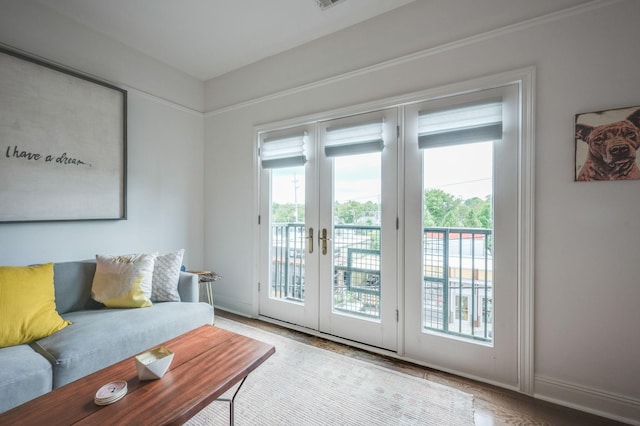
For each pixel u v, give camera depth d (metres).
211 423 1.42
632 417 1.46
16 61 1.92
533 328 1.69
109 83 2.45
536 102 1.67
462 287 1.95
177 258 2.30
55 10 2.13
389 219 2.18
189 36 2.49
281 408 1.53
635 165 1.45
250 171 2.95
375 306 2.27
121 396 0.98
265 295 2.88
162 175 2.89
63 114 2.15
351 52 2.34
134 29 2.38
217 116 3.20
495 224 1.82
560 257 1.63
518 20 1.73
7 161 1.89
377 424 1.42
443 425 1.42
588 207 1.56
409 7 2.09
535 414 1.53
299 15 2.22
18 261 1.96
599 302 1.54
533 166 1.68
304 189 2.62
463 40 1.88
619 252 1.50
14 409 0.92
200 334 1.49
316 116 2.49
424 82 2.03
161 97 2.88
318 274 2.52
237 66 3.00
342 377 1.84
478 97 1.87
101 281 2.01
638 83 1.45
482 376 1.84
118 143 2.48
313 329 2.55
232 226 3.09
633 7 1.46
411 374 1.90
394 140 2.16
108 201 2.42
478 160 1.89
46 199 2.07
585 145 1.55
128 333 1.65
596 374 1.55
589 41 1.55
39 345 1.49
